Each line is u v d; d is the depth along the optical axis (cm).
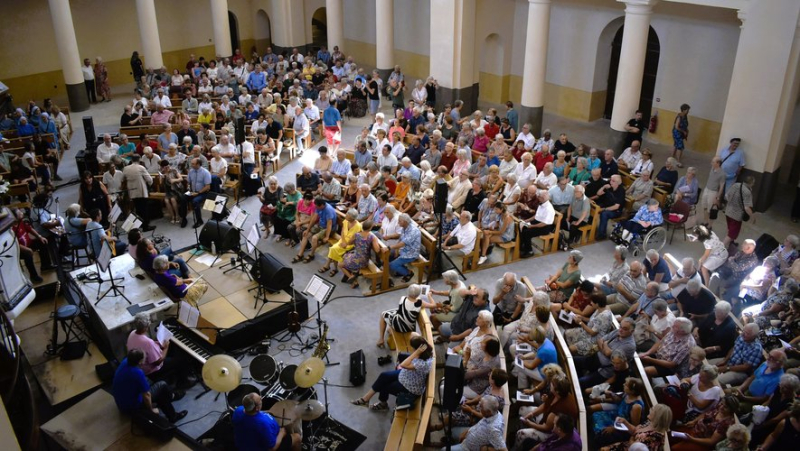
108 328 890
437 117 1831
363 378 906
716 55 1691
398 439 761
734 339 871
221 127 1758
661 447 669
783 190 1541
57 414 824
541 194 1205
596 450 757
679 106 1816
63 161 1747
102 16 2458
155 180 1425
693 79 1762
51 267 1091
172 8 2647
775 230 1354
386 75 2311
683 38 1755
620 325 838
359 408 864
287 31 2695
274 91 2138
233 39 2894
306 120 1766
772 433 700
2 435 491
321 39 3058
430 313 996
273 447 710
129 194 1343
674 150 1712
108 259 935
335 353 970
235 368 732
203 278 1076
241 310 995
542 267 1200
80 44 2433
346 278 1162
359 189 1264
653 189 1307
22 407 667
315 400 773
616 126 1639
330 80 2205
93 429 763
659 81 1848
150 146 1559
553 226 1231
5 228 793
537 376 820
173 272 1035
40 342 952
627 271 1015
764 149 1362
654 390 788
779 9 1269
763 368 783
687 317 948
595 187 1315
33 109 1744
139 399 759
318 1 2705
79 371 898
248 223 1375
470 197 1283
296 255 1239
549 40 2106
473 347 834
